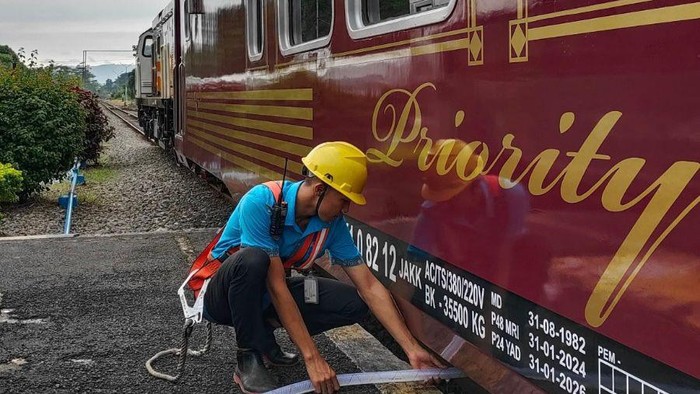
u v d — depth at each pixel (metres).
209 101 9.00
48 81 11.41
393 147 3.67
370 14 3.99
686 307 1.93
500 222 2.78
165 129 16.67
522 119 2.60
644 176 2.05
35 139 11.12
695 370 1.92
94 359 4.42
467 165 2.98
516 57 2.62
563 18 2.36
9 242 7.82
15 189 10.09
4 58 13.59
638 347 2.10
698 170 1.88
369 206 4.02
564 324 2.43
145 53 22.72
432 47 3.24
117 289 5.93
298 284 3.77
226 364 4.32
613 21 2.14
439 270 3.27
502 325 2.79
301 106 5.08
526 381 2.66
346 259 3.59
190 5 9.45
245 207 3.43
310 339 3.44
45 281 6.19
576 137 2.32
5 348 4.60
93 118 15.95
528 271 2.61
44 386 4.03
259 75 6.26
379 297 3.56
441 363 3.42
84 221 9.97
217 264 3.71
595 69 2.22
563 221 2.40
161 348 4.59
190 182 13.55
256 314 3.56
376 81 3.83
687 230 1.92
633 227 2.10
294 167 5.32
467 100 2.97
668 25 1.95
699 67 1.86
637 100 2.06
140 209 10.91
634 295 2.11
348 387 3.94
